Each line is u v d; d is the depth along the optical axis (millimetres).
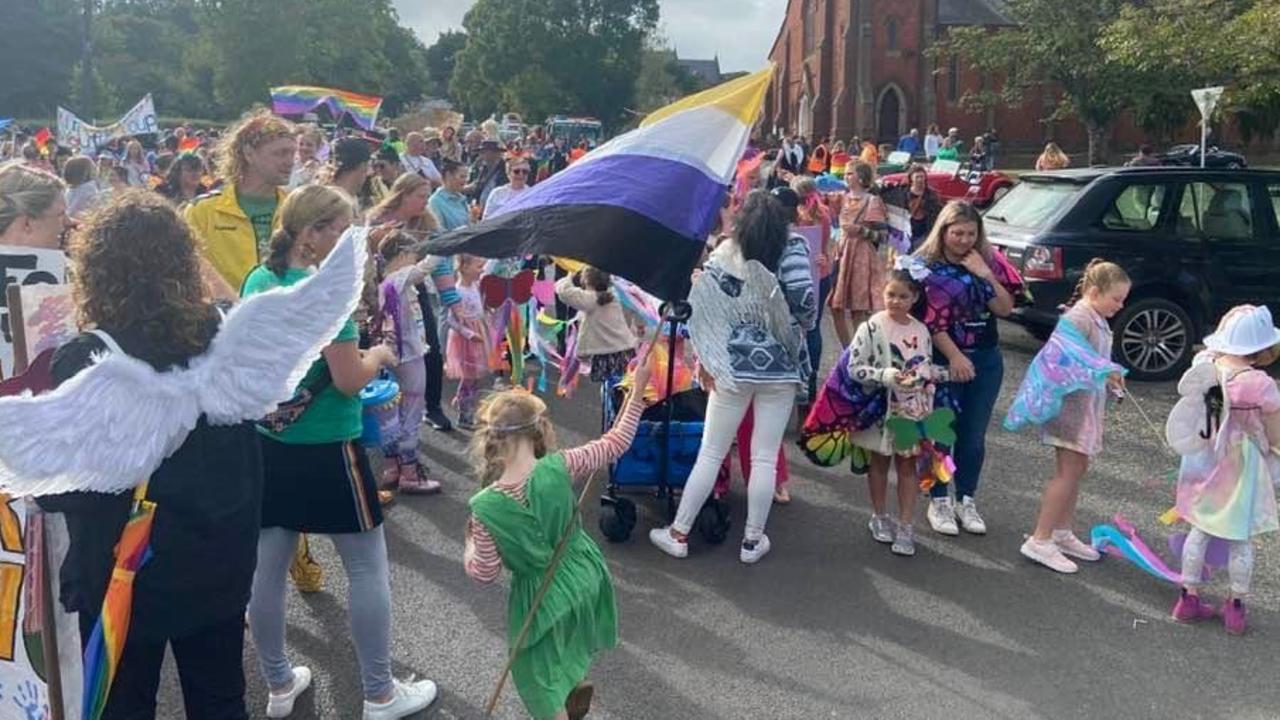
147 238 2551
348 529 3574
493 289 7484
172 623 2656
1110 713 3926
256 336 2703
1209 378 4535
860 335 5234
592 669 4219
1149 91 34531
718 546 5520
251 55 65062
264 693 4082
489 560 3279
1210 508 4527
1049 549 5238
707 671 4219
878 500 5555
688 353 5867
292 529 3588
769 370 5047
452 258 7297
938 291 5289
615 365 7227
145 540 2588
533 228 3807
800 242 5223
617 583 5051
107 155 18109
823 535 5676
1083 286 5246
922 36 56375
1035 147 56062
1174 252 9148
